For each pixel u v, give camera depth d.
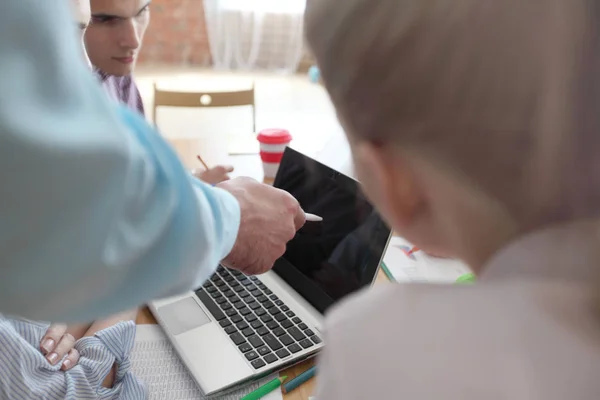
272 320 0.73
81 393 0.61
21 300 0.33
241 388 0.64
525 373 0.27
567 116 0.26
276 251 0.65
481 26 0.26
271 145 1.13
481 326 0.29
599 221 0.28
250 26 4.20
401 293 0.33
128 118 0.37
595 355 0.27
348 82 0.31
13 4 0.27
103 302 0.37
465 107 0.28
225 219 0.50
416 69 0.28
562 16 0.25
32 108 0.28
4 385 0.58
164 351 0.69
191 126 3.12
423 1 0.27
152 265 0.39
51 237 0.31
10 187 0.29
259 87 3.88
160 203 0.37
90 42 1.11
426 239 0.35
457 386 0.28
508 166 0.28
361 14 0.30
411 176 0.32
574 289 0.29
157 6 4.08
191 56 4.31
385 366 0.30
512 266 0.30
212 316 0.74
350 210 0.77
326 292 0.76
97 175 0.31
